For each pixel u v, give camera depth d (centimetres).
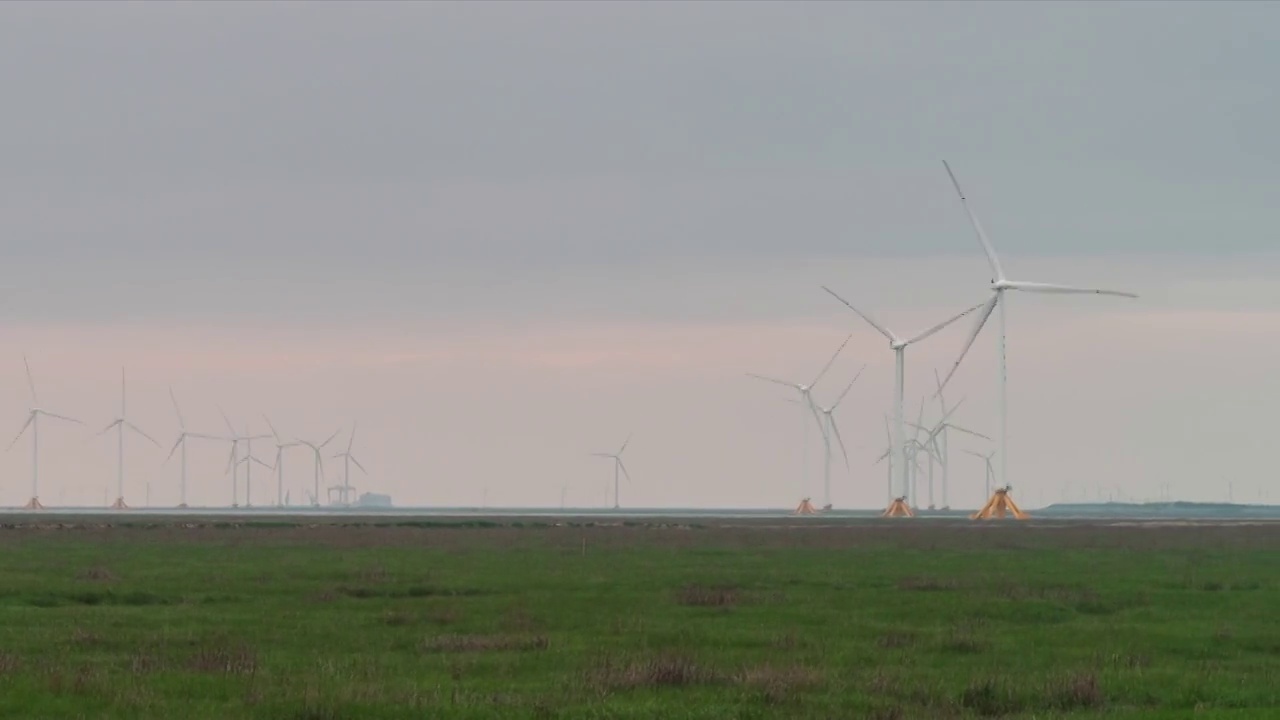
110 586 10888
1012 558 16225
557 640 7894
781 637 8088
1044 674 6900
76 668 6638
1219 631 8675
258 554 15825
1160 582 12381
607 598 10431
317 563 14088
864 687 6391
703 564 14538
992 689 6325
